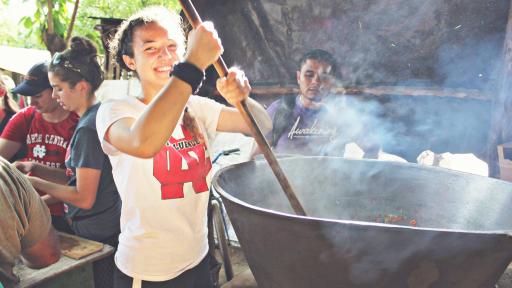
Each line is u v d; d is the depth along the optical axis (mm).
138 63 1399
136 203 1407
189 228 1474
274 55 2955
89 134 1765
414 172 1524
